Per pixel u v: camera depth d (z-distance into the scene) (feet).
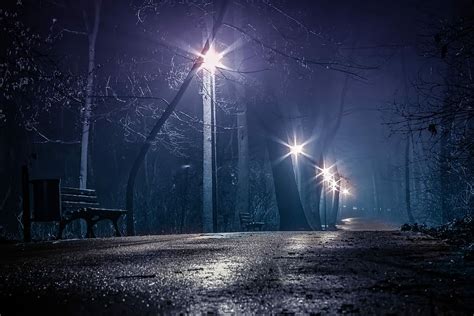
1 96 95.76
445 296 17.63
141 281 22.04
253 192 133.80
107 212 62.18
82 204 61.57
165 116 88.53
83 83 97.04
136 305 17.07
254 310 15.88
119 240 51.01
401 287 19.53
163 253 34.58
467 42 48.88
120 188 125.39
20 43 59.77
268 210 130.11
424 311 15.31
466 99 47.11
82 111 100.22
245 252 34.24
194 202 118.83
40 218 54.80
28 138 117.08
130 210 87.76
